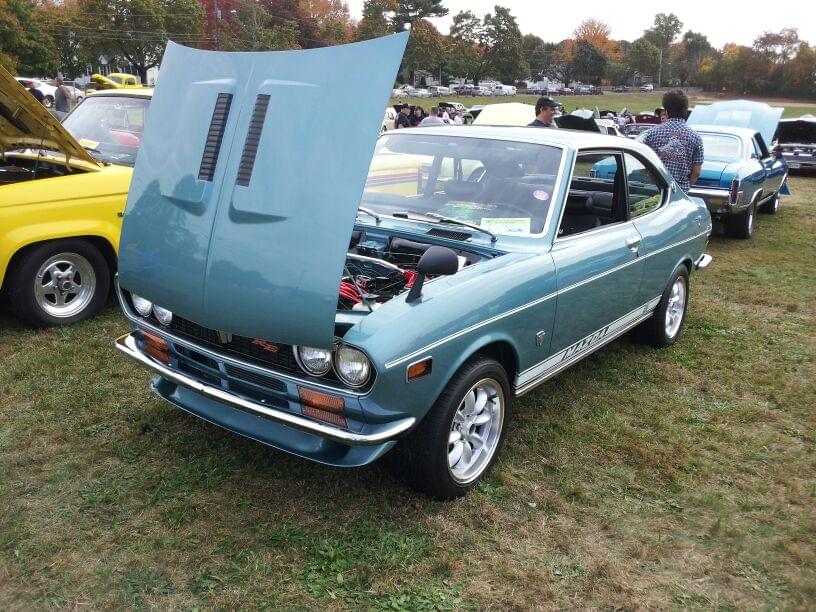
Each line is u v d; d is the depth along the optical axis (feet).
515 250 11.35
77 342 15.89
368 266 11.28
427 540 9.55
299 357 9.00
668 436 12.87
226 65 9.66
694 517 10.46
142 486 10.47
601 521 10.22
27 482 10.47
